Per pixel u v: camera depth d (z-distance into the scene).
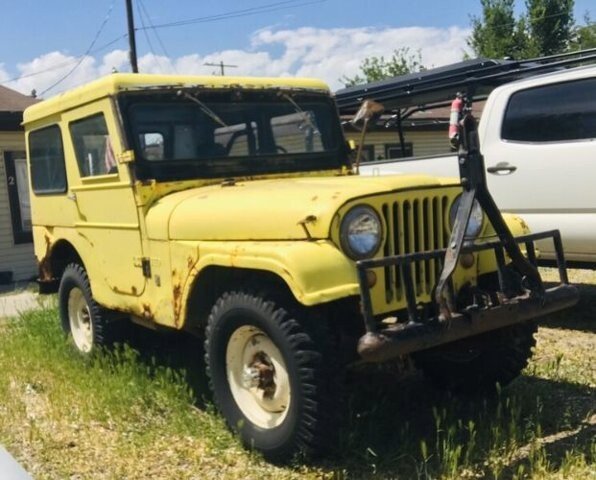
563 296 4.10
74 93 5.27
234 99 5.14
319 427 3.57
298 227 3.66
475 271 4.11
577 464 3.68
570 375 5.14
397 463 3.81
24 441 4.36
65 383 5.30
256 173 5.08
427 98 8.81
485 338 4.38
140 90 4.82
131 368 5.21
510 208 6.61
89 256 5.39
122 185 4.78
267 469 3.81
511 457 3.83
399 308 3.76
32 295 10.60
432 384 4.94
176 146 4.84
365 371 5.15
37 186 6.19
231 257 3.84
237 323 3.91
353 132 12.47
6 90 15.38
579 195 6.13
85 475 3.86
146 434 4.37
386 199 3.74
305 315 3.60
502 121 6.65
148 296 4.70
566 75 6.25
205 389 4.97
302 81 5.54
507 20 36.09
